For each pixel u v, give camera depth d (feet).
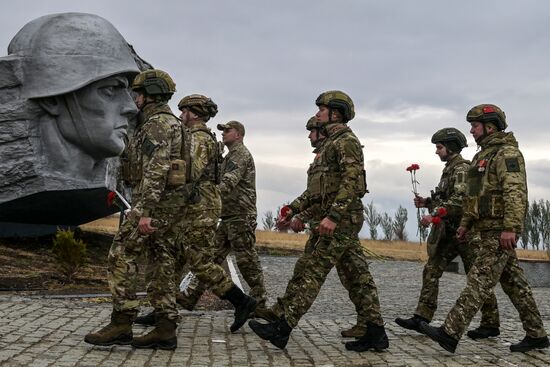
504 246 21.06
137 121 51.57
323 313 32.55
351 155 21.06
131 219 19.95
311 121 27.37
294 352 21.35
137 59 54.13
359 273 21.72
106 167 48.88
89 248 51.96
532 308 22.16
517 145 22.03
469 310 20.90
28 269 40.60
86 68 45.57
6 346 20.13
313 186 22.31
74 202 48.60
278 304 25.25
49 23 46.26
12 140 44.83
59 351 19.85
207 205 22.53
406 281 56.39
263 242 94.02
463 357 21.03
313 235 23.17
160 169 19.75
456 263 68.08
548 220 173.78
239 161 27.43
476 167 22.13
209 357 20.07
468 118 22.84
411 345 23.27
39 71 45.11
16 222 50.19
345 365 19.47
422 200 27.94
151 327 25.35
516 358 21.02
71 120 46.03
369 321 21.66
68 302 30.94
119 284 20.26
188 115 23.75
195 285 28.02
